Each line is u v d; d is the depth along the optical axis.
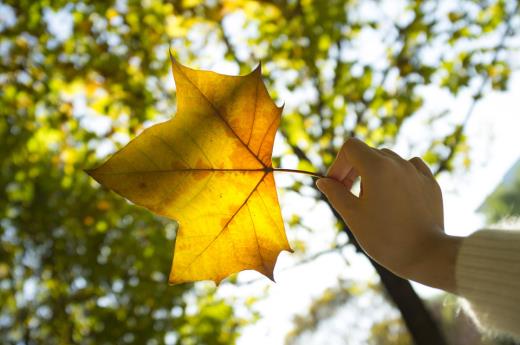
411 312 3.55
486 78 4.56
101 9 4.72
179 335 5.84
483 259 0.82
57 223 5.97
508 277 0.77
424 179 1.21
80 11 4.76
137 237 6.04
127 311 5.97
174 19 4.79
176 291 5.80
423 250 1.04
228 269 1.20
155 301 5.80
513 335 0.77
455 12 4.70
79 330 6.31
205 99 1.14
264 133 1.18
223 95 1.14
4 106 5.33
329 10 4.71
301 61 4.68
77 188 5.82
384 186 1.08
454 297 1.01
